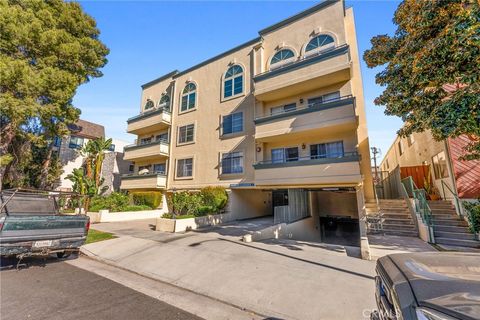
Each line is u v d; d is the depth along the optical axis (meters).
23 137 16.89
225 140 16.52
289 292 4.64
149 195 18.86
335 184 11.08
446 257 2.28
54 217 6.36
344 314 3.80
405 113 7.16
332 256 7.08
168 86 21.67
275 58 14.98
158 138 21.83
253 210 18.12
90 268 6.45
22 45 13.98
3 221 5.48
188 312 4.03
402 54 6.66
